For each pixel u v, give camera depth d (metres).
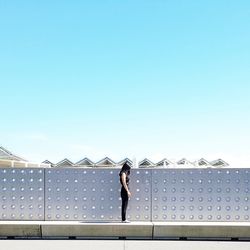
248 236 12.48
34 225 12.76
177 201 14.14
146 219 14.12
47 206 14.31
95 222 13.48
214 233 12.55
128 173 13.59
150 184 14.20
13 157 27.58
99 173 14.39
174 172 14.21
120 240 12.33
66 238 12.69
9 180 14.42
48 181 14.38
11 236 12.75
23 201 14.35
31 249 10.27
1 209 14.37
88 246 10.89
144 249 10.35
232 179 14.12
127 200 13.43
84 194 14.33
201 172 14.17
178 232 12.59
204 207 14.08
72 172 14.41
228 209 14.04
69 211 14.30
